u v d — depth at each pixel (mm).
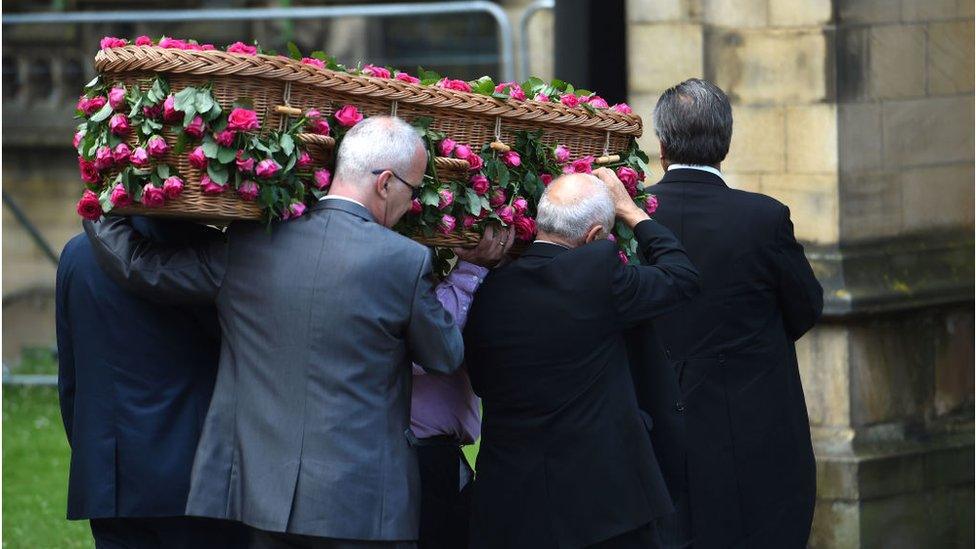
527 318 6910
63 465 14219
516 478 6957
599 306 6852
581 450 6898
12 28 22250
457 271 7309
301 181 6672
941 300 10938
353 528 6473
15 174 22141
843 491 10664
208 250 6801
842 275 10617
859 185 10734
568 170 7281
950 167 11180
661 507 6930
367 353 6547
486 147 7070
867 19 10664
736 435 8125
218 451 6754
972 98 11203
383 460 6566
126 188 6355
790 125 10742
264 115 6441
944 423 11234
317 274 6555
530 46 21484
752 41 10805
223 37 22828
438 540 7648
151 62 6262
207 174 6332
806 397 10883
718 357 8133
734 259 8086
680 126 8227
